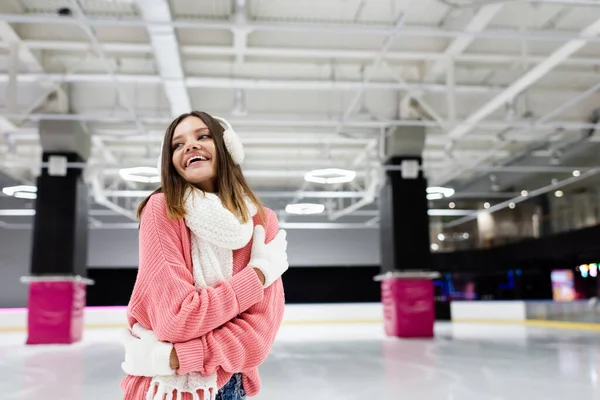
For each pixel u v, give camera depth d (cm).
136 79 898
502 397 492
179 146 124
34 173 1642
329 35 854
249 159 1538
